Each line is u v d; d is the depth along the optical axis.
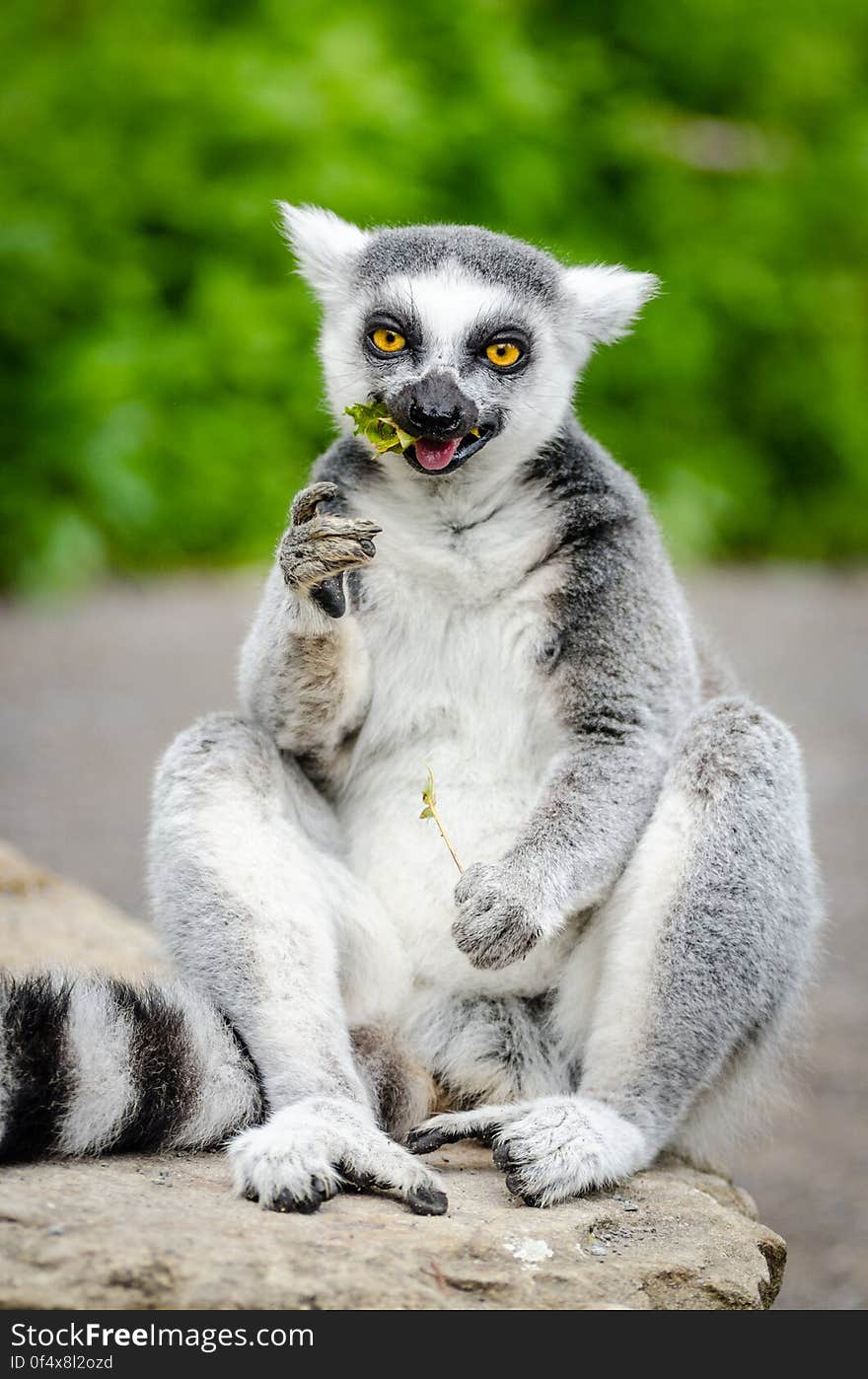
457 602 6.00
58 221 20.83
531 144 22.62
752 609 20.41
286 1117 4.82
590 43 24.33
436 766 5.93
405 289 6.31
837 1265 7.11
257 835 5.42
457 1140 5.29
